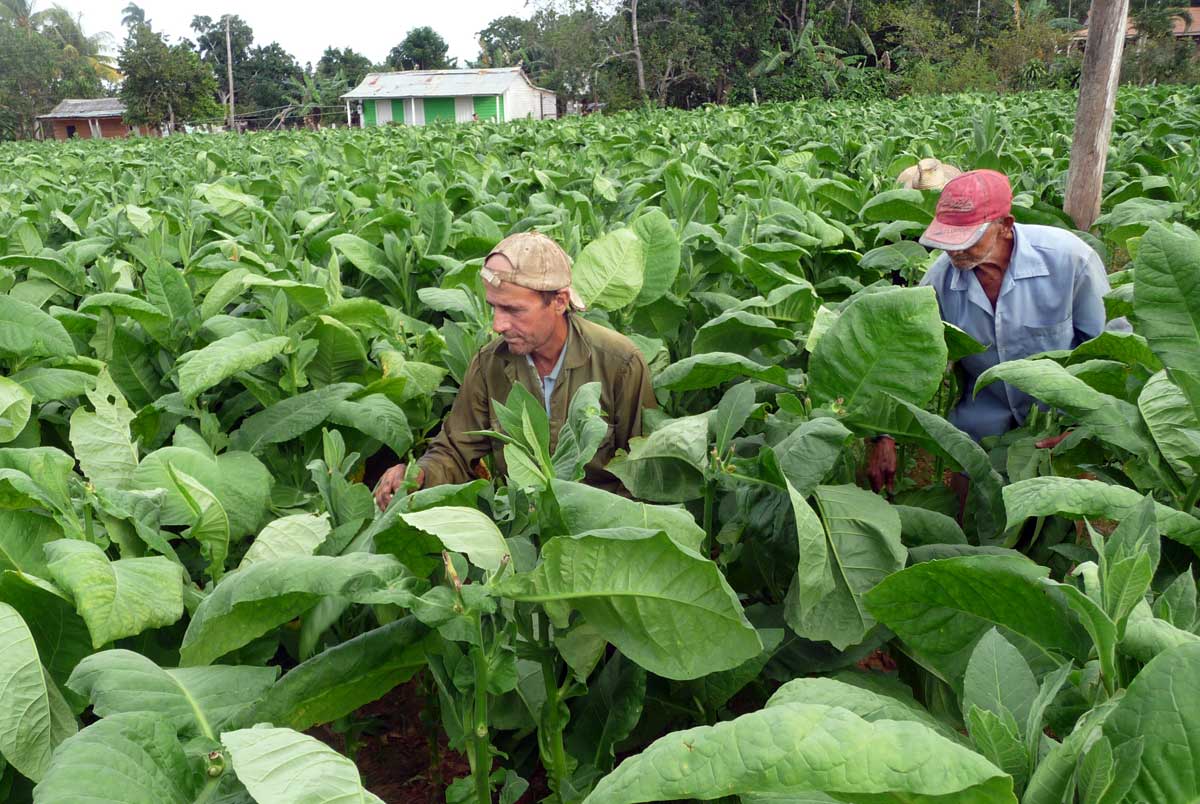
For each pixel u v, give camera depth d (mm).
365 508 2418
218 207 7246
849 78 44844
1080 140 6148
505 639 1789
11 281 4828
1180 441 2381
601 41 63312
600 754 2246
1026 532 3045
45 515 2484
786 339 3611
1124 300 3348
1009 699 1553
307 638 2166
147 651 2488
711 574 1705
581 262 3775
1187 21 56219
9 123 73438
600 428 2111
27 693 1944
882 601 1931
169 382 3840
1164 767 1230
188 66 63562
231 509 2977
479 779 1935
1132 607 1498
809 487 2293
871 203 6008
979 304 3648
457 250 5711
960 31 56281
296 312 4035
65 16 90438
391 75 68250
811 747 1160
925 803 1199
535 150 12508
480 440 3318
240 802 1567
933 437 2533
